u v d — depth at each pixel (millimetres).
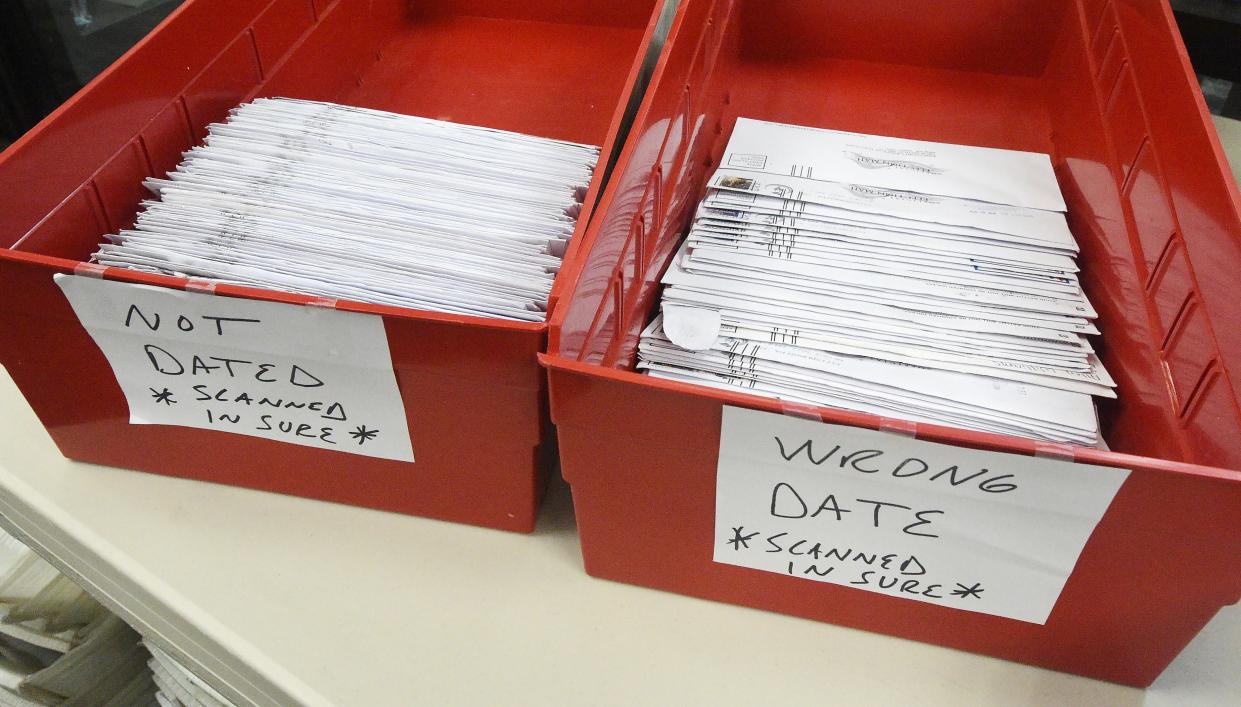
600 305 596
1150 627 525
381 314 511
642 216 688
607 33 1119
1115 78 860
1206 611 504
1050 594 524
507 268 620
